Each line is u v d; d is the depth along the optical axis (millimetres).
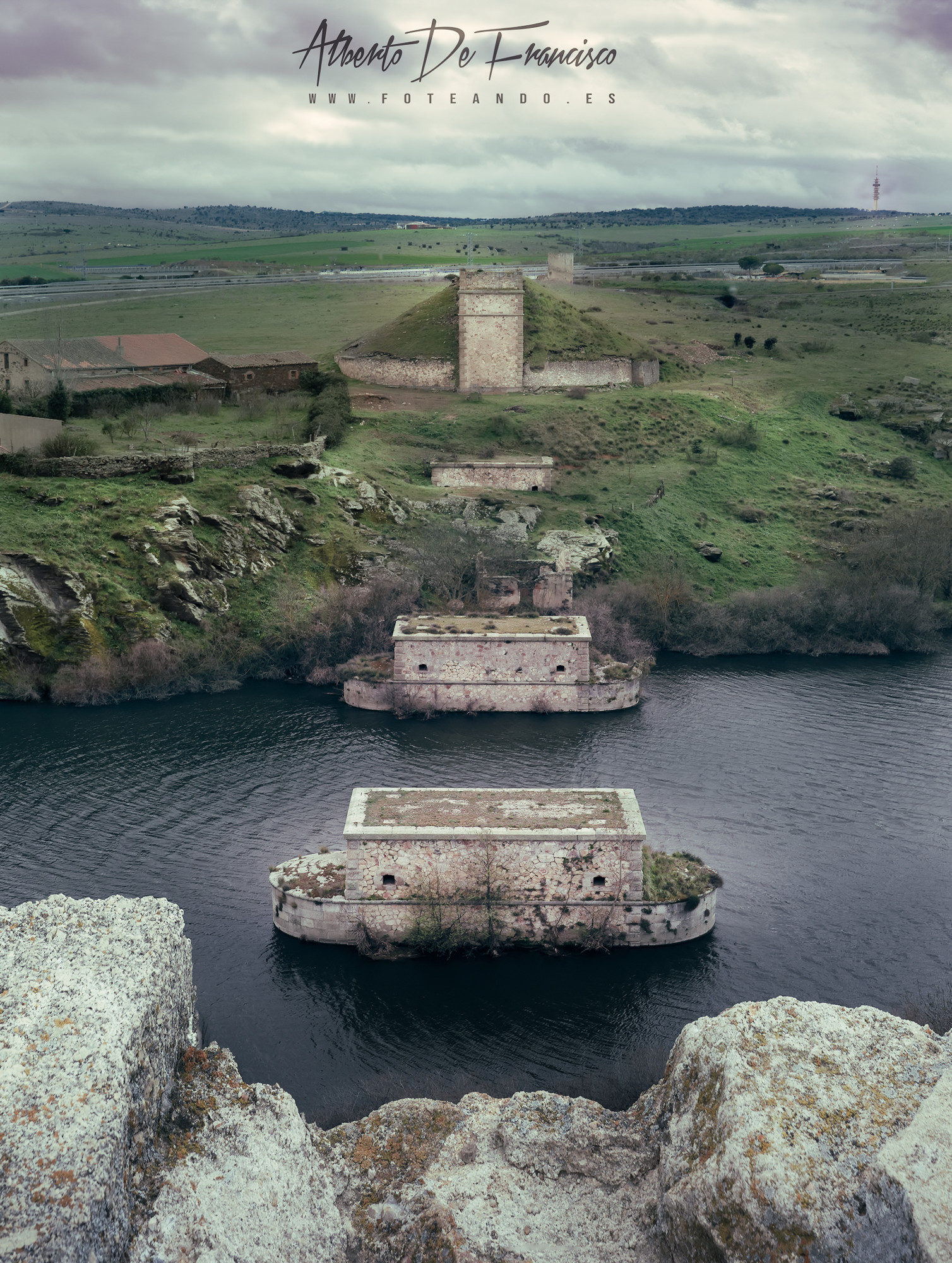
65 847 67750
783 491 143375
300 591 108688
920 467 156375
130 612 99750
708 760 82125
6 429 114500
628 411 156250
